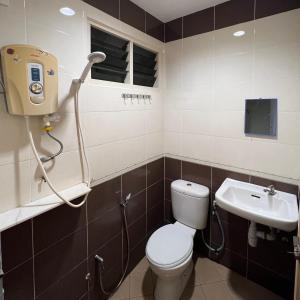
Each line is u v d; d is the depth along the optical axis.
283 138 1.56
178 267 1.45
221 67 1.77
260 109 1.62
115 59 1.63
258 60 1.59
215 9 1.75
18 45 0.94
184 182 2.09
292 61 1.47
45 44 1.12
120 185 1.73
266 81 1.58
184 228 1.94
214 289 1.77
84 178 1.41
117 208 1.72
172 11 1.84
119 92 1.63
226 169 1.86
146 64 1.96
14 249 1.07
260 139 1.66
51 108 1.07
